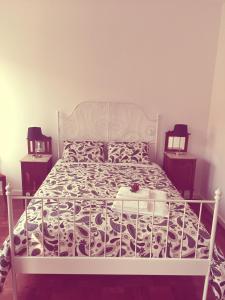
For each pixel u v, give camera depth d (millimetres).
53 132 3762
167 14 3447
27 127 3729
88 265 1839
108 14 3426
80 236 1835
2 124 3707
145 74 3625
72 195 2383
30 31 3434
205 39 3539
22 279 2213
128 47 3531
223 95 3367
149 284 2197
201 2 3410
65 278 2238
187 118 3795
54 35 3461
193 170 3578
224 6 3369
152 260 1829
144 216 2012
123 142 3730
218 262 1806
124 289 2129
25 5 3355
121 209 1977
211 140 3705
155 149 3855
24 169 3412
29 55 3504
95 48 3520
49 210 2064
